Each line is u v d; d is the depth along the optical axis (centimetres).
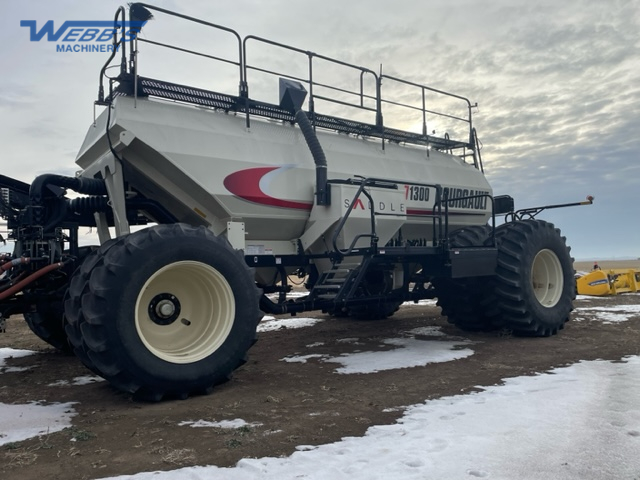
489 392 417
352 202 581
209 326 457
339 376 496
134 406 400
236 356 446
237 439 317
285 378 492
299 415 369
